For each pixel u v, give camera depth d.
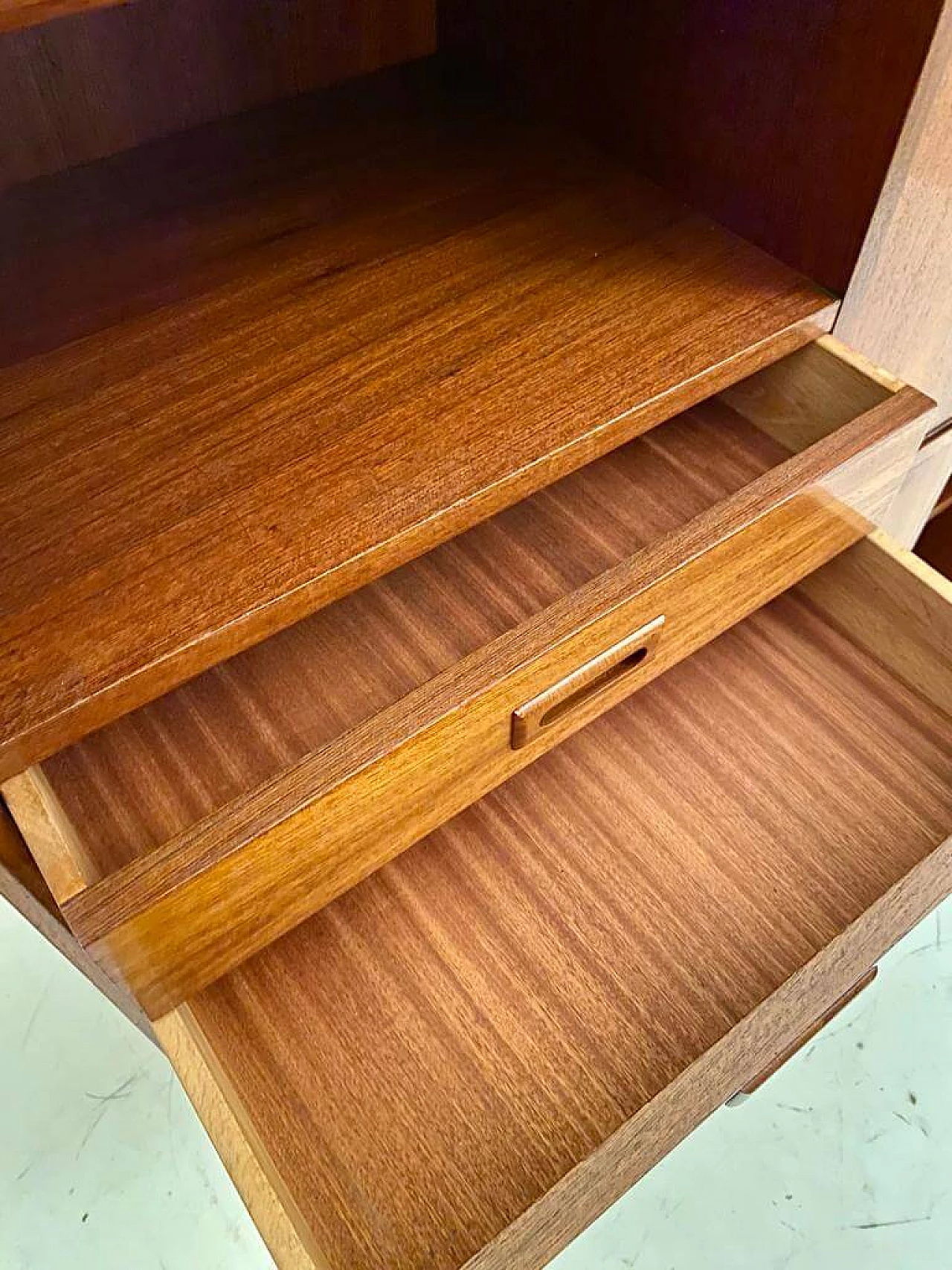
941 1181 0.93
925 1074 0.98
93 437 0.65
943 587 0.76
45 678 0.55
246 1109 0.63
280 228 0.78
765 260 0.76
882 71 0.64
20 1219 0.90
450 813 0.67
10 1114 0.94
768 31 0.68
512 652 0.61
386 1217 0.60
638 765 0.77
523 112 0.87
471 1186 0.61
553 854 0.73
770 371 0.79
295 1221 0.59
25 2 0.51
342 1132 0.63
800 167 0.71
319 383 0.68
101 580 0.59
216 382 0.68
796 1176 0.92
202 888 0.55
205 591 0.58
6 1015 0.99
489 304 0.73
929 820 0.75
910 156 0.67
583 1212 0.62
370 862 0.65
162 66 0.80
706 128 0.75
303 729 0.64
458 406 0.67
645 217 0.79
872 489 0.75
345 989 0.67
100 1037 0.98
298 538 0.60
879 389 0.74
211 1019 0.66
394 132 0.85
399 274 0.75
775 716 0.80
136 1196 0.91
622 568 0.64
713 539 0.66
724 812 0.75
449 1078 0.64
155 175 0.81
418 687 0.61
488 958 0.69
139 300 0.73
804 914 0.71
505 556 0.72
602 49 0.79
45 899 0.63
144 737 0.64
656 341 0.71
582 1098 0.64
